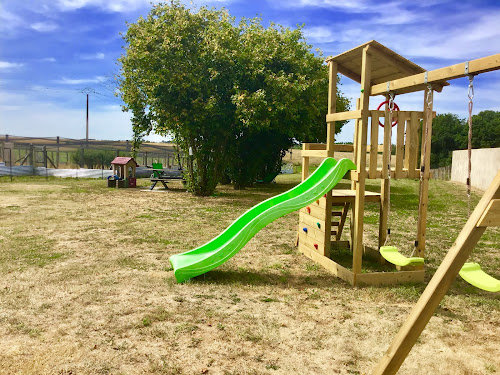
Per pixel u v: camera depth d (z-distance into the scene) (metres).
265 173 22.39
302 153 6.89
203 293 4.73
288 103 15.55
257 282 5.25
